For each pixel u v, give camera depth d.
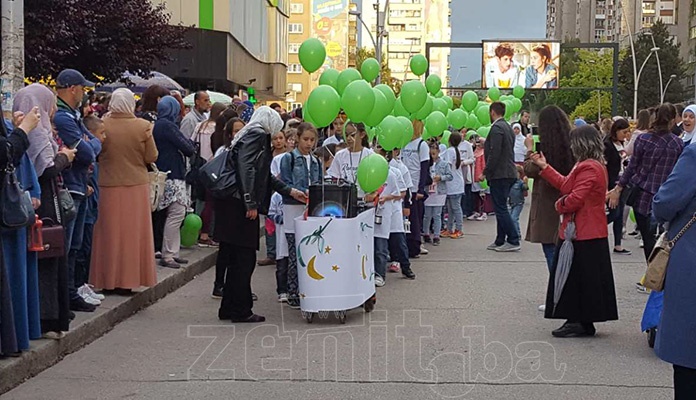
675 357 4.52
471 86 39.66
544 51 38.50
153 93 10.52
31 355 6.17
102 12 14.84
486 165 12.94
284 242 8.98
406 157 12.03
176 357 6.77
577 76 81.56
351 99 8.20
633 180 9.62
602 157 7.38
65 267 6.61
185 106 14.20
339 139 12.53
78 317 7.39
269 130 7.87
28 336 6.19
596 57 84.75
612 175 12.32
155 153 8.37
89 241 7.97
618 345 7.18
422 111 11.90
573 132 7.44
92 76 15.55
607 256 7.41
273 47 43.62
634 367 6.48
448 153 14.75
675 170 4.59
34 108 5.82
